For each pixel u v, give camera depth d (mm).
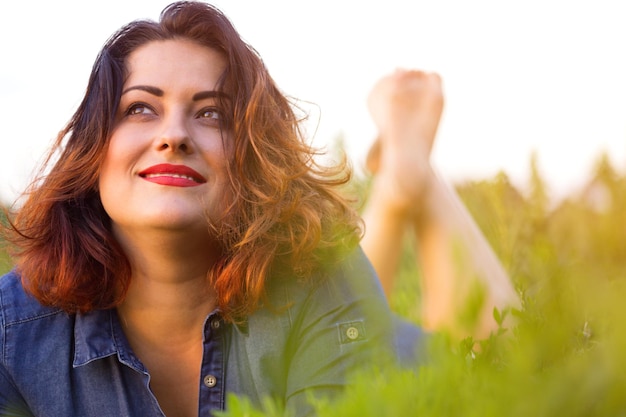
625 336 585
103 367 1948
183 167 1864
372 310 849
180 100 1908
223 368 1975
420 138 2715
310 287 2014
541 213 2064
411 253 3256
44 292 1958
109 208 1905
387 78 2814
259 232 1932
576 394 580
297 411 1916
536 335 711
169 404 2082
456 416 625
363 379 681
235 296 1943
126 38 1969
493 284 2008
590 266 757
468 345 802
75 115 2014
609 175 1318
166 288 1972
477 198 2535
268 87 2182
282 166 2098
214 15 1977
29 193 2145
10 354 1930
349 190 3219
